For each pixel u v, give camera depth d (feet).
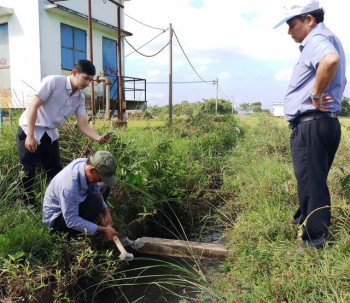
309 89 9.71
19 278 8.42
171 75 44.29
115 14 46.16
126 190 14.46
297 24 9.94
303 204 10.32
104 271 10.57
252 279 9.27
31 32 36.06
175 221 16.98
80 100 12.70
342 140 23.85
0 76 38.27
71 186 9.87
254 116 67.00
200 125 35.68
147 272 12.26
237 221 14.17
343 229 10.03
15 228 9.91
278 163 20.10
